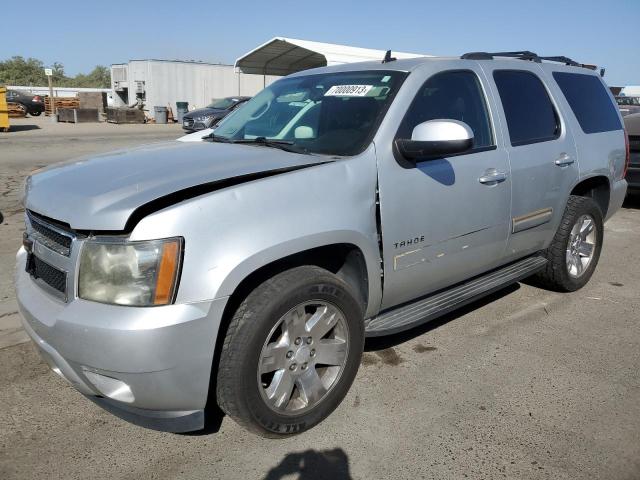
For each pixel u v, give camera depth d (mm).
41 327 2494
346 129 3209
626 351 3783
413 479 2531
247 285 2662
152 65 33812
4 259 5504
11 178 10703
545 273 4664
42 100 36375
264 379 2760
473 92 3713
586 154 4527
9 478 2494
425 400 3150
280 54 23000
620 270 5598
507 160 3746
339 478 2539
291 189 2658
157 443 2768
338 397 2936
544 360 3635
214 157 3002
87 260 2387
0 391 3180
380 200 3000
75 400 3115
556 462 2645
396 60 3760
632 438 2826
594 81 4988
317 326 2777
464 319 4273
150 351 2283
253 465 2617
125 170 2824
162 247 2307
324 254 2998
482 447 2748
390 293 3197
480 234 3629
